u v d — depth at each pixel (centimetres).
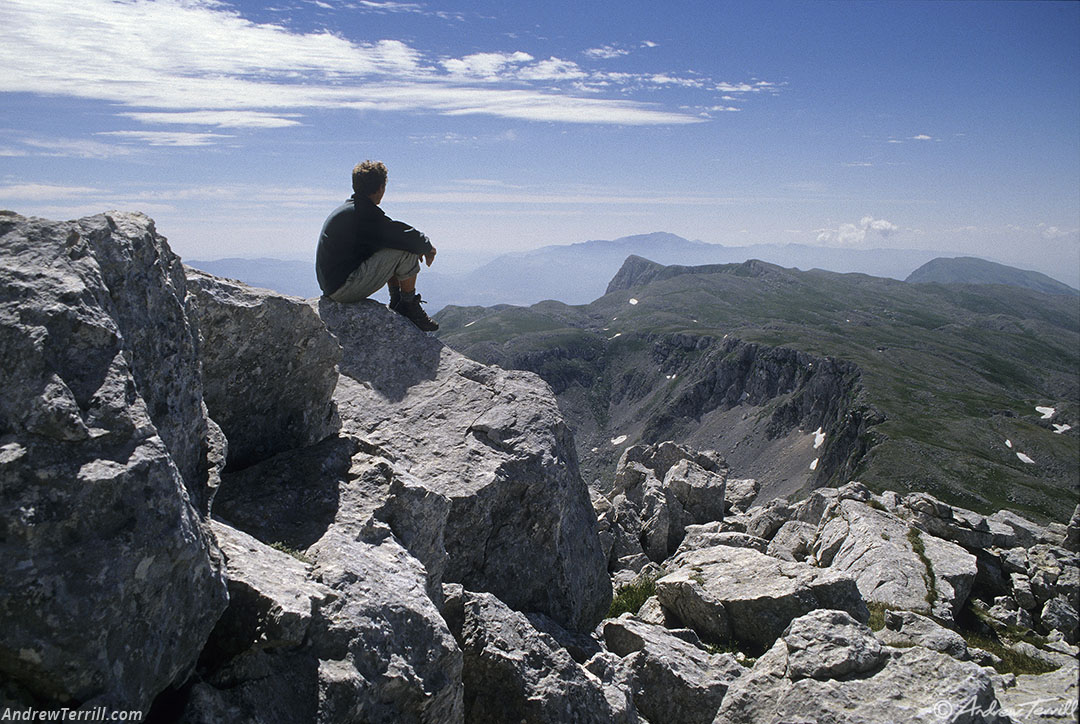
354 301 538
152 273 292
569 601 457
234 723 235
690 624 577
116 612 208
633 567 865
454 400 489
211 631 263
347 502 356
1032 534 920
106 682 203
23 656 192
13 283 231
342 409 481
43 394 215
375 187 518
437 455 452
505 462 453
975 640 653
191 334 319
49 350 224
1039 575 776
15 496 201
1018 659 621
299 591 277
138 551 216
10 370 217
